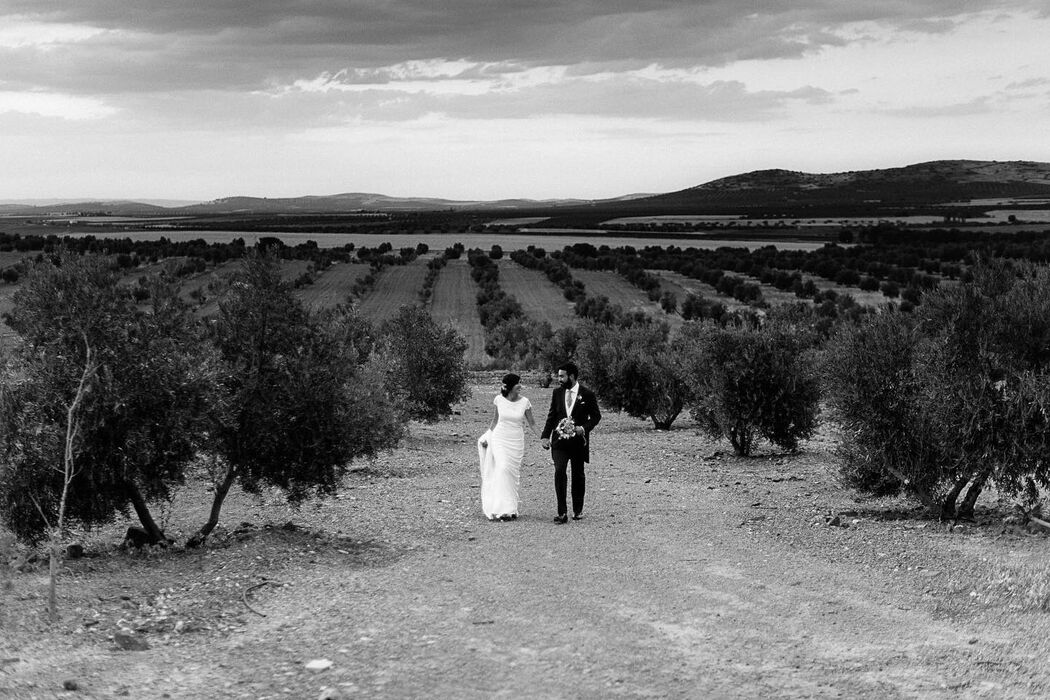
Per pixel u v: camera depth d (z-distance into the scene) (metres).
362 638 6.89
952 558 9.72
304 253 185.00
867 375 12.35
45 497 9.93
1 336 10.26
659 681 5.99
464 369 28.39
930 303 12.36
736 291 127.69
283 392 10.97
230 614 7.61
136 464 10.08
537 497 14.62
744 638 6.96
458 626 7.21
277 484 11.42
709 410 20.33
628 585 8.60
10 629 7.08
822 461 18.95
